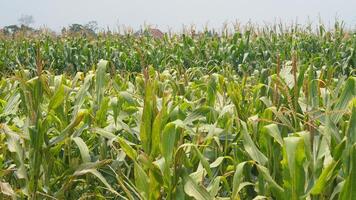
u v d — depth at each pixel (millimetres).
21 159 3461
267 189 3010
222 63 13977
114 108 3945
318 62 13242
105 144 3914
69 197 3869
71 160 3803
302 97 4066
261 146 3303
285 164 2682
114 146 3900
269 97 3939
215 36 17562
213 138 3477
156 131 3094
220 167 3469
